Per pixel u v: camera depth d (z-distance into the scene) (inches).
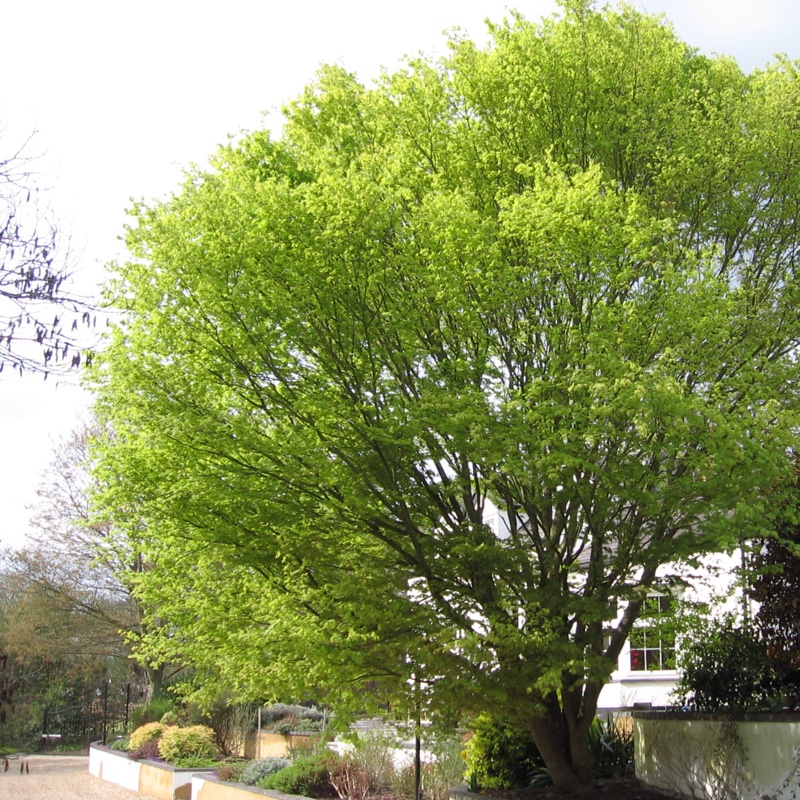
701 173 513.7
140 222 465.4
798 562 471.2
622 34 553.3
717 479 409.1
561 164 515.2
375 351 466.3
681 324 429.1
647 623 641.6
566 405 419.5
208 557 478.6
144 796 958.4
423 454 476.7
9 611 1428.4
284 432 451.2
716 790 461.1
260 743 973.2
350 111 573.9
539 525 525.0
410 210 486.0
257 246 440.5
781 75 561.3
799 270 527.5
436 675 436.5
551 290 462.0
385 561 473.7
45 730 1540.4
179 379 459.5
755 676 509.0
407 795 629.0
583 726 516.1
